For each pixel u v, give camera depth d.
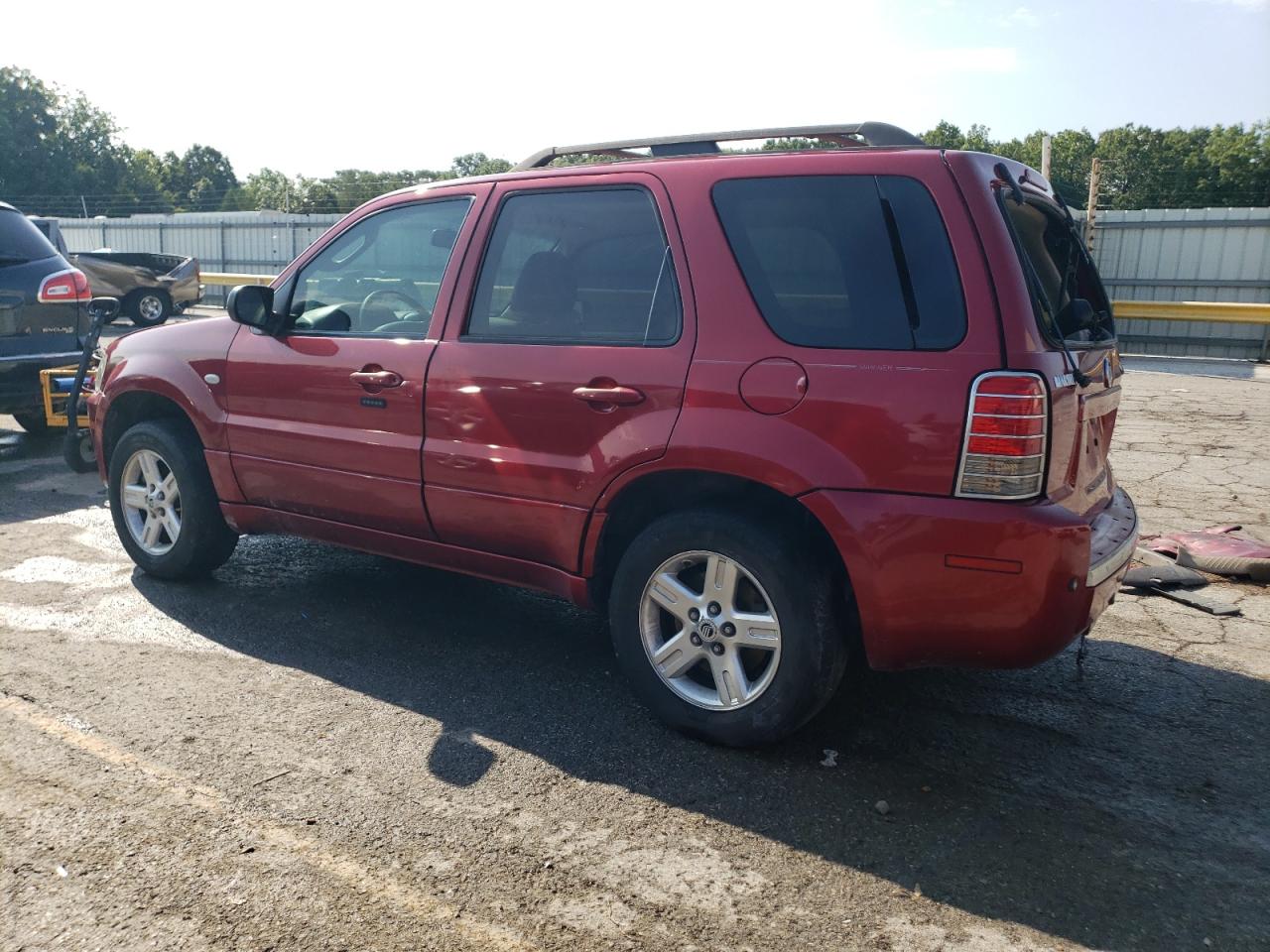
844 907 2.53
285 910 2.46
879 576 2.95
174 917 2.42
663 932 2.42
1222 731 3.57
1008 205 3.08
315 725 3.45
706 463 3.16
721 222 3.29
